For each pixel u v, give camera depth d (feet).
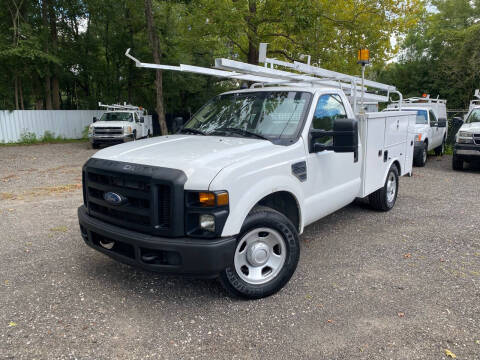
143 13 82.99
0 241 17.53
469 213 22.15
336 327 10.73
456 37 85.15
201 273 10.81
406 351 9.65
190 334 10.46
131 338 10.27
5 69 75.10
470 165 41.68
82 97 102.53
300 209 13.67
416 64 114.11
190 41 59.93
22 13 75.15
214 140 13.69
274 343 10.04
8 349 9.73
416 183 31.48
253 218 11.76
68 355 9.54
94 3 79.51
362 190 18.42
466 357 9.41
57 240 17.67
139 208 11.28
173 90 95.04
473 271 14.33
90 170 12.55
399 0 55.26
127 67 94.68
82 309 11.69
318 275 14.11
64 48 84.28
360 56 17.66
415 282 13.44
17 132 69.67
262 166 12.01
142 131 66.33
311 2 45.16
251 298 12.23
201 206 10.71
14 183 31.19
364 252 16.31
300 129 14.05
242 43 57.00
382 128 19.67
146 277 13.94
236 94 16.71
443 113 52.49
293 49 53.67
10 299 12.23
